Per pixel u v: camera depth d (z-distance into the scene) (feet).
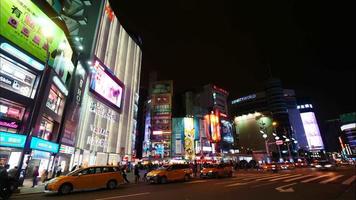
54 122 77.15
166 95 306.96
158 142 283.18
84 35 116.67
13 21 55.52
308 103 505.25
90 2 121.29
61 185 42.37
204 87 363.35
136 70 204.85
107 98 136.56
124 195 38.81
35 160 66.33
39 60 62.59
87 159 112.27
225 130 331.57
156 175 60.59
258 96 465.06
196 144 281.54
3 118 52.90
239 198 33.22
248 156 258.78
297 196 34.19
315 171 107.55
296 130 476.95
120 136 155.12
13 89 55.83
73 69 90.48
